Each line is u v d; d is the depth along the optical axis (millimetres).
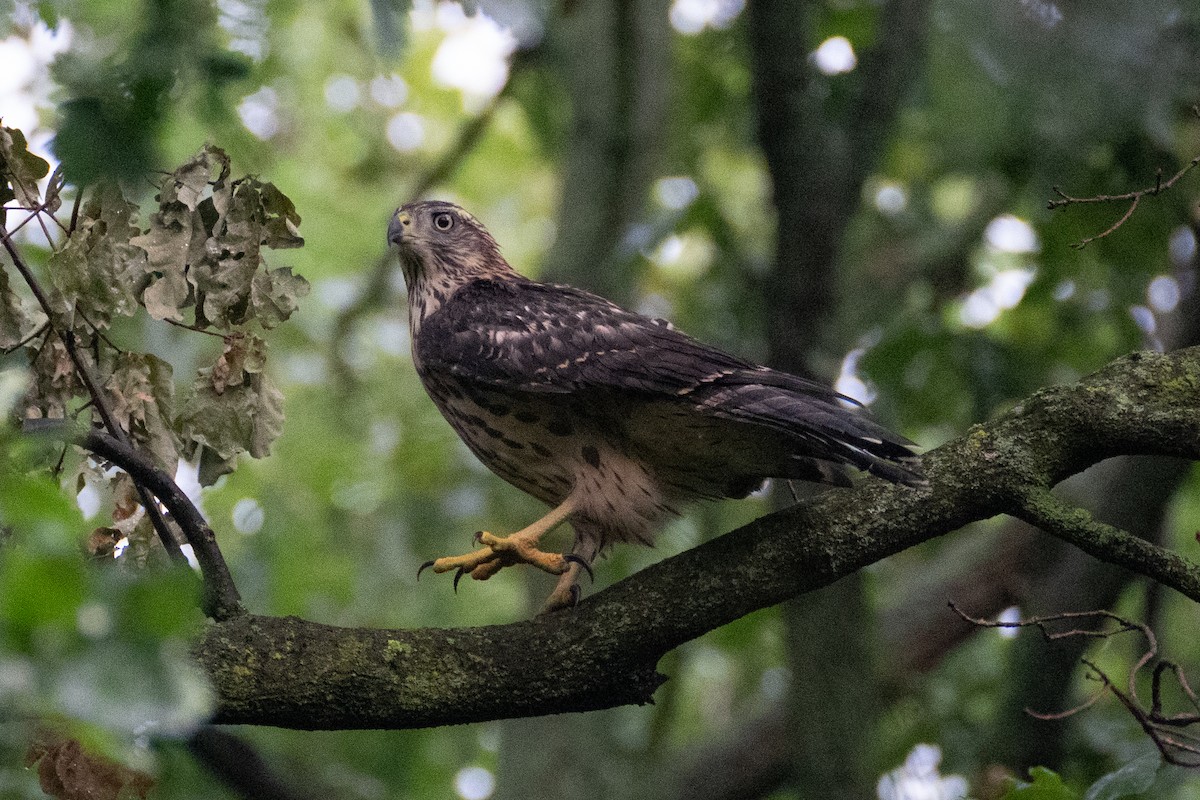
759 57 10141
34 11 7680
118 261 6594
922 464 6898
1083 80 10250
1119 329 13875
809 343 10297
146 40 5941
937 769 12531
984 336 14359
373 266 16953
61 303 6492
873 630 10477
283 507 14734
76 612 3688
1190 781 10375
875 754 10328
